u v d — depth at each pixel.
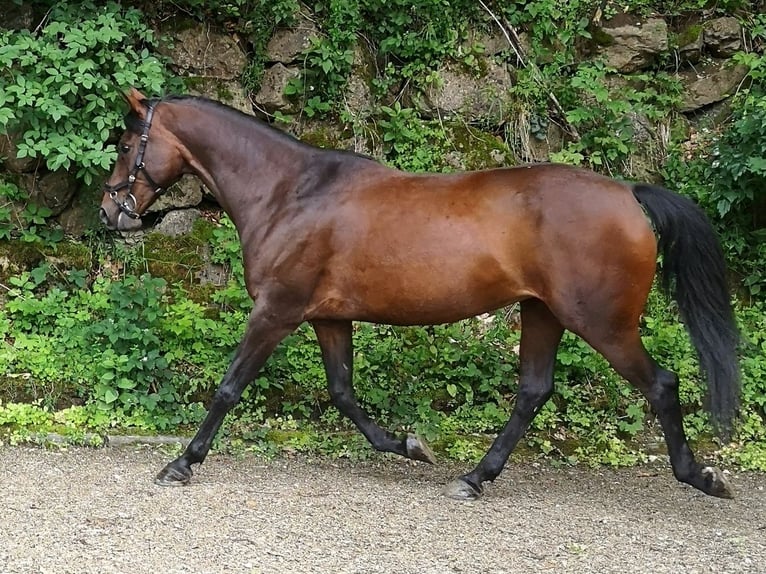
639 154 7.12
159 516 3.93
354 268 4.32
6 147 6.18
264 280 4.42
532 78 7.10
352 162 4.46
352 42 6.92
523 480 4.83
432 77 6.93
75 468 4.59
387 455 5.08
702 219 4.20
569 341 5.73
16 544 3.54
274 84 6.83
